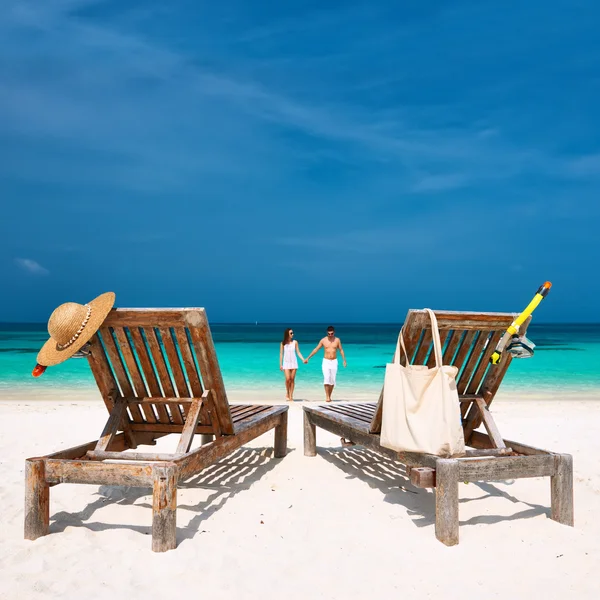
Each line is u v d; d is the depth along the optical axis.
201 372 4.39
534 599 2.99
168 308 4.09
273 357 25.73
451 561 3.45
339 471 5.62
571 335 74.25
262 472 5.58
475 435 5.08
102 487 4.95
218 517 4.23
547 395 13.34
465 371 4.80
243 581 3.18
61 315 4.13
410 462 4.21
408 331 4.19
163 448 6.68
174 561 3.41
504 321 4.39
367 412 5.88
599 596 3.02
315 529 4.00
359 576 3.26
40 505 3.76
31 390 13.31
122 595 3.00
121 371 4.62
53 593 3.02
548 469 4.07
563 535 3.86
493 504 4.57
